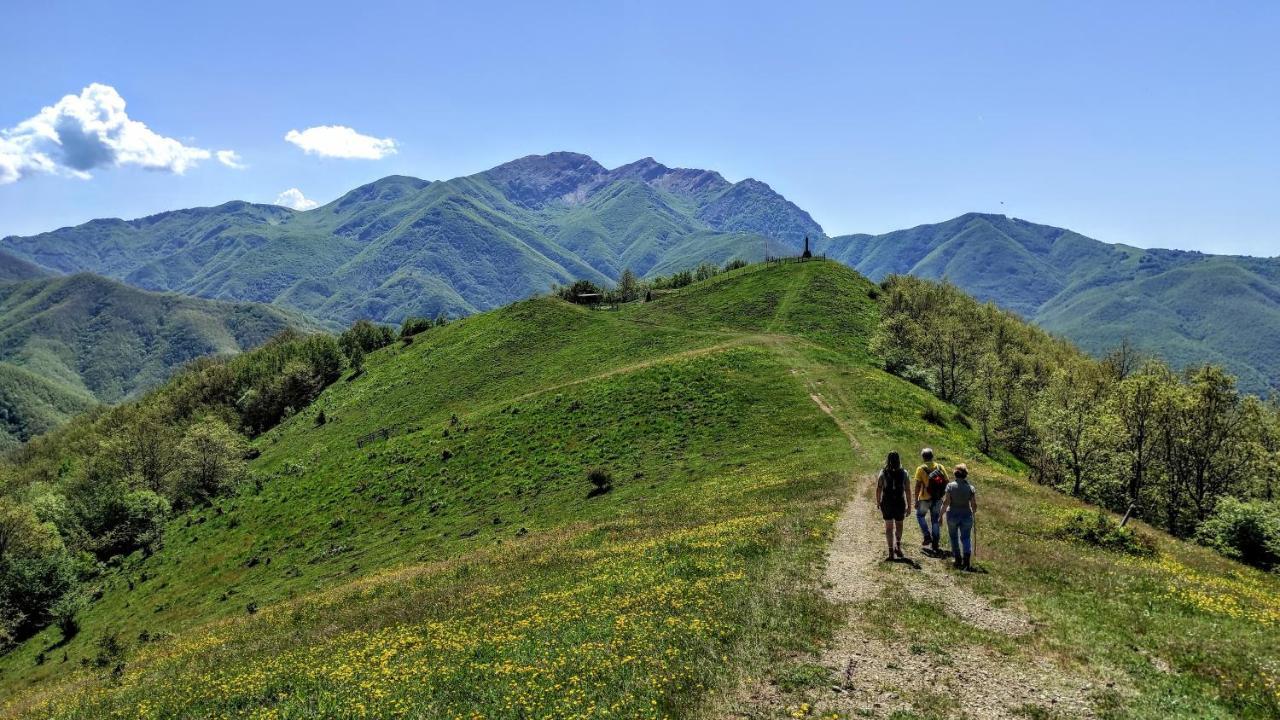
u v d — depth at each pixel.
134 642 43.34
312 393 140.25
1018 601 16.58
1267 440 61.12
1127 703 11.33
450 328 149.50
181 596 56.78
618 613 17.53
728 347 89.56
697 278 182.88
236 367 167.75
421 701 13.75
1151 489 59.19
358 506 65.00
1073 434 58.31
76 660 47.28
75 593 63.50
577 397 76.94
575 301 155.38
